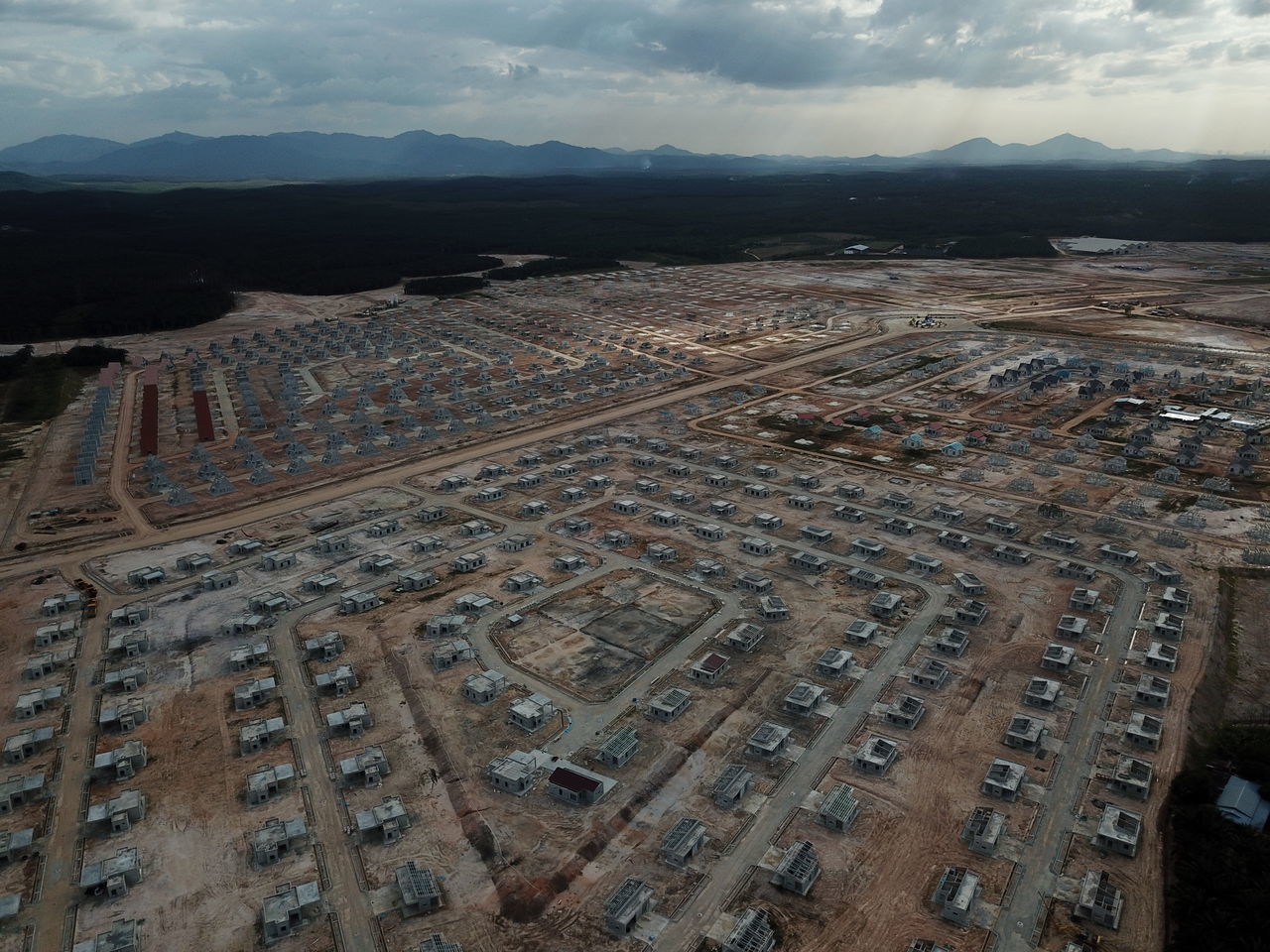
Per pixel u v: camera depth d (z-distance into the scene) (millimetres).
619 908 49969
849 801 58750
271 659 78875
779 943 48562
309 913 51500
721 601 88438
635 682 74250
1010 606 86188
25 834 57438
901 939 48906
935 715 69188
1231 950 46031
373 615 86438
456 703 71812
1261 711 70938
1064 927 49531
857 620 83500
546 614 86250
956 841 56219
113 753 65938
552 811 59219
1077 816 58219
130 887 53875
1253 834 54219
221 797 61531
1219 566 94062
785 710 70188
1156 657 74812
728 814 58812
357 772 62781
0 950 49438
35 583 95188
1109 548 96375
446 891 52938
